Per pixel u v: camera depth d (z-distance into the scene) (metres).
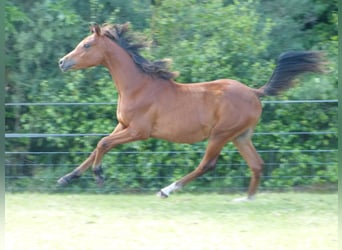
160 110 12.11
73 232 9.94
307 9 17.64
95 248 9.07
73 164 14.69
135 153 14.33
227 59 15.54
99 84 15.15
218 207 12.05
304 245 9.27
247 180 14.48
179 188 12.48
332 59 16.11
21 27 16.45
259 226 10.43
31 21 16.20
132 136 12.16
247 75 15.59
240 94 12.18
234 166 14.54
